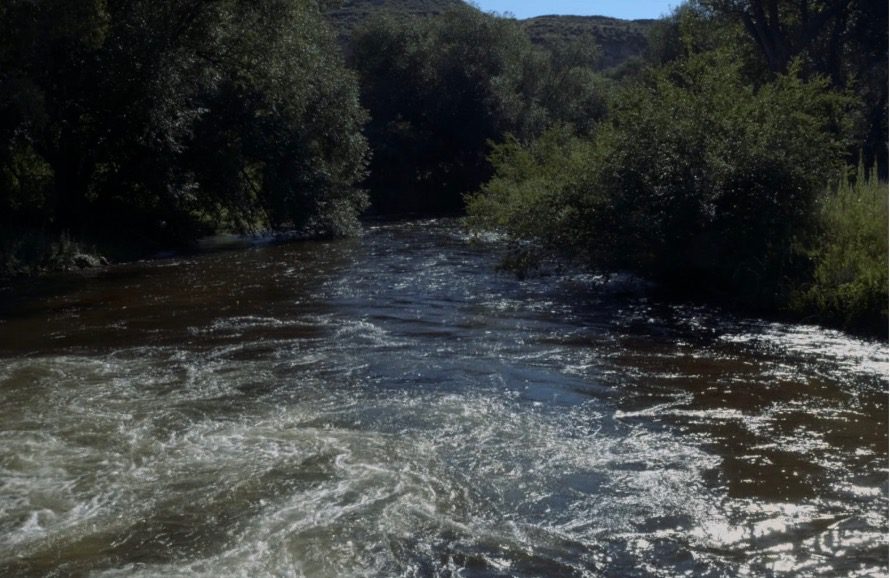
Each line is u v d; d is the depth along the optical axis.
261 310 13.05
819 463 6.62
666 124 13.93
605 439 7.22
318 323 11.98
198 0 21.62
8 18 17.98
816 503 5.90
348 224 25.16
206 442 7.15
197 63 22.30
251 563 5.14
